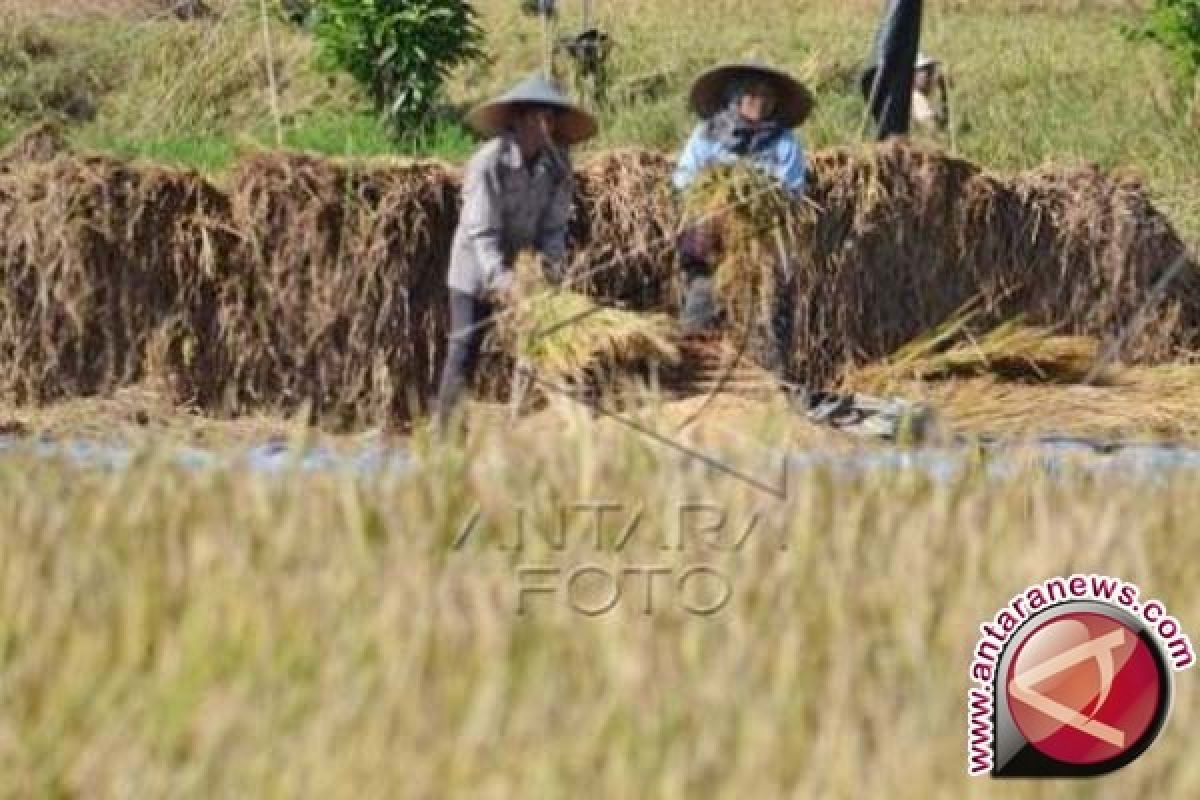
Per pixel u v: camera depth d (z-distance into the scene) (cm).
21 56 8844
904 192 5397
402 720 2150
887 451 3712
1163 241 5675
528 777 2039
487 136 4234
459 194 5081
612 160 5150
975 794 2061
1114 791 2102
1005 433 4469
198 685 2230
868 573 2656
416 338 5075
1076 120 7956
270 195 4994
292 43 8731
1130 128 7812
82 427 4697
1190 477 3256
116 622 2416
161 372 4959
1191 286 5703
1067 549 2769
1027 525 2895
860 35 9319
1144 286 5647
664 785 2012
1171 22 8125
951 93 8419
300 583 2536
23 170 4959
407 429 5022
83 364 4950
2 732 2153
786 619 2478
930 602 2555
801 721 2170
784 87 4500
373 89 7919
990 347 4894
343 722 2136
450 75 8138
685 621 2459
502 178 4141
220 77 8475
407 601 2477
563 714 2167
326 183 5012
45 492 3003
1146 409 4712
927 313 5459
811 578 2619
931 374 4853
